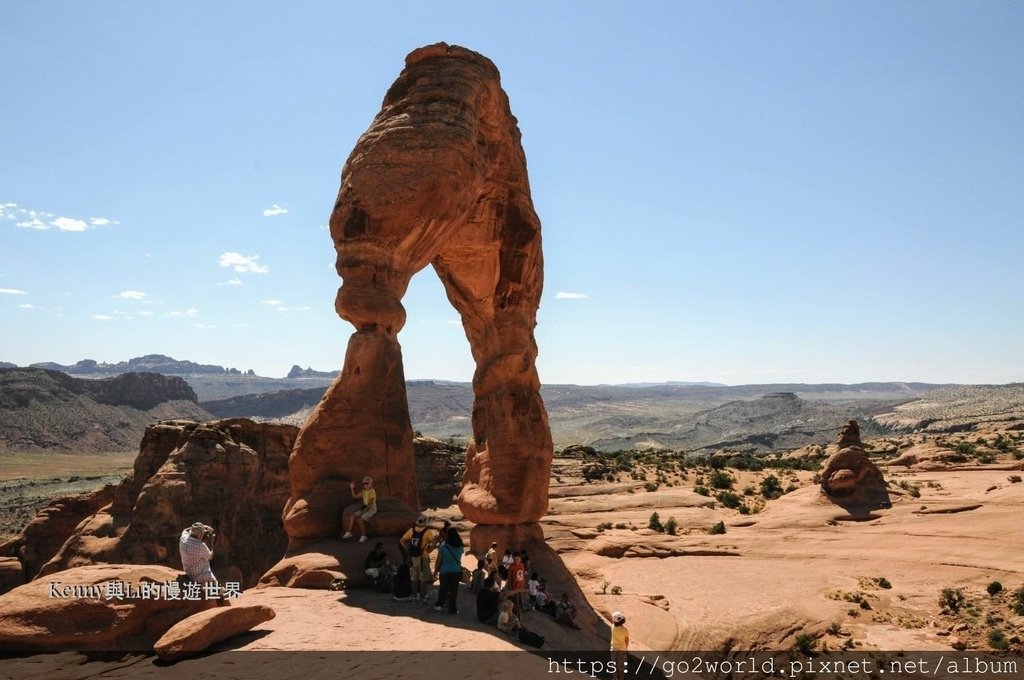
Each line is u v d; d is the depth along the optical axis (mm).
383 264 18625
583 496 60344
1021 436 97750
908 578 34031
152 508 36531
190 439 39688
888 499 48750
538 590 18016
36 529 45156
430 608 13992
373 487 17562
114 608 10250
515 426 22516
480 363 24641
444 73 20484
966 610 28422
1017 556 34875
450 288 25109
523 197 24641
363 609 13391
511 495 21703
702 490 62031
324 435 17844
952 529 41250
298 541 17141
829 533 44875
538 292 24984
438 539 15078
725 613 29109
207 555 11555
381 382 18297
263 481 43969
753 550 42312
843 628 27656
